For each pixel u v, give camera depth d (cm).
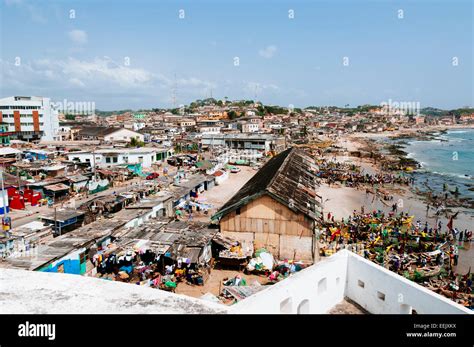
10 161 6794
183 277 2650
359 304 1056
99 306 586
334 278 1053
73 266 2552
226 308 630
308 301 958
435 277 3053
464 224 4788
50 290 640
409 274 3011
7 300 596
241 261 2714
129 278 2627
